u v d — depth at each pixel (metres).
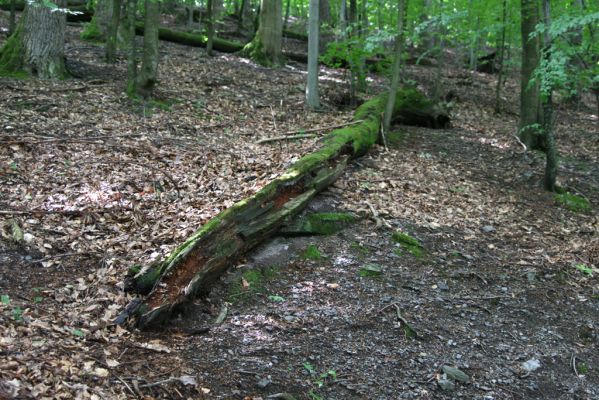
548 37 7.65
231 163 7.38
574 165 10.22
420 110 11.54
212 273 4.83
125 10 15.80
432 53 19.92
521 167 9.55
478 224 7.01
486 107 14.77
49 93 9.12
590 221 7.77
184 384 3.68
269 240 5.73
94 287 4.48
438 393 4.11
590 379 4.59
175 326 4.36
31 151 6.69
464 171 9.03
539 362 4.66
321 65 17.36
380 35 9.41
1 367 3.30
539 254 6.50
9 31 13.59
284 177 6.06
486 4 13.20
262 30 16.12
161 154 7.32
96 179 6.28
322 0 18.08
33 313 3.99
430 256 6.07
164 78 11.92
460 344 4.73
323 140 8.33
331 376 4.09
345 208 6.64
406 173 8.34
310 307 4.89
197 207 5.88
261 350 4.21
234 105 10.80
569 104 16.61
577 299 5.73
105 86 10.21
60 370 3.47
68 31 16.27
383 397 3.97
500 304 5.43
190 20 20.08
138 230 5.38
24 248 4.80
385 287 5.38
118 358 3.79
